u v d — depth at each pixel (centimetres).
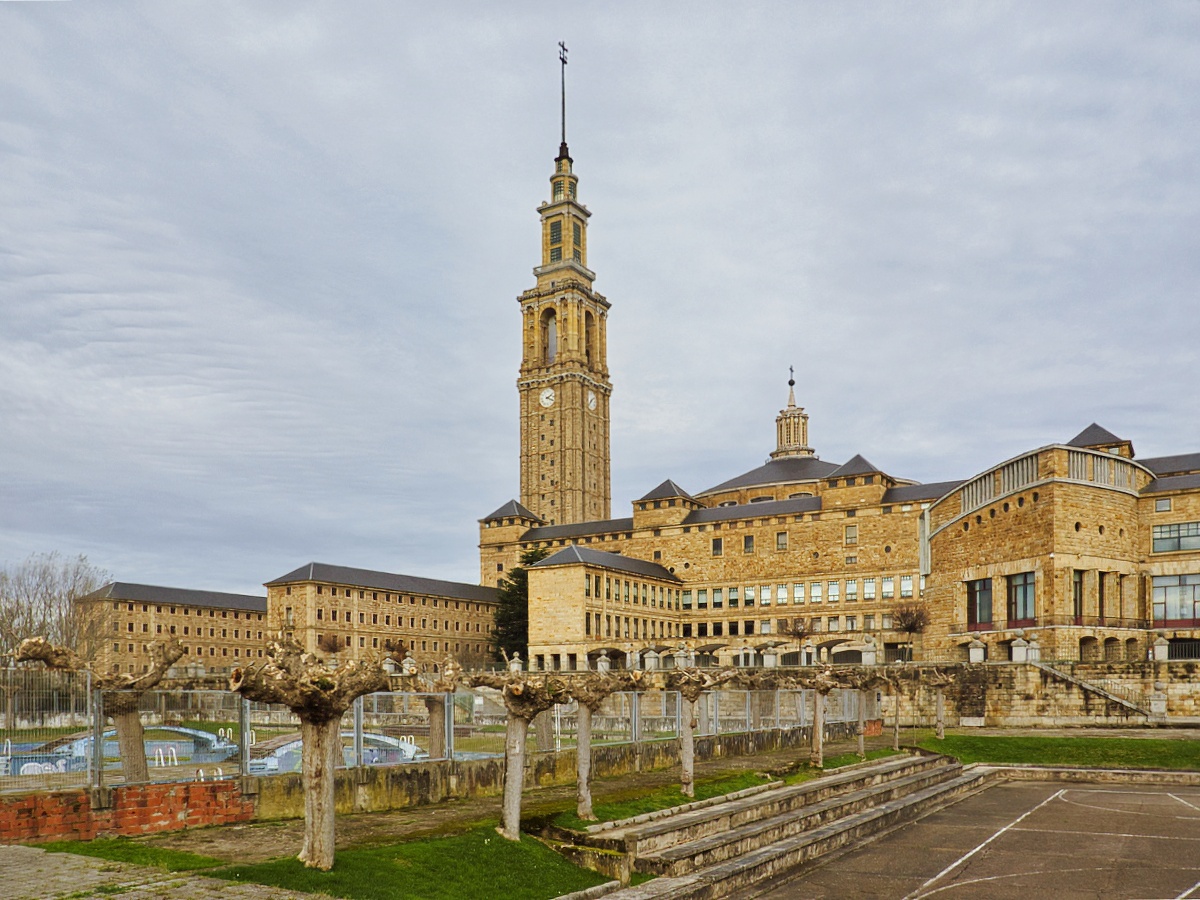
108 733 2628
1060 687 6203
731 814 3036
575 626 11494
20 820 2258
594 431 18975
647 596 12862
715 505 15400
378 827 2558
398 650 11719
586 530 14888
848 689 6291
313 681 2003
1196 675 5816
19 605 8950
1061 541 7112
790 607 12712
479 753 3350
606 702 4375
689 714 3325
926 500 11925
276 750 2983
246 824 2553
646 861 2517
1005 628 7569
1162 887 2602
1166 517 7625
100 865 2025
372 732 3156
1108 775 4788
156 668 2725
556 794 3228
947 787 4294
